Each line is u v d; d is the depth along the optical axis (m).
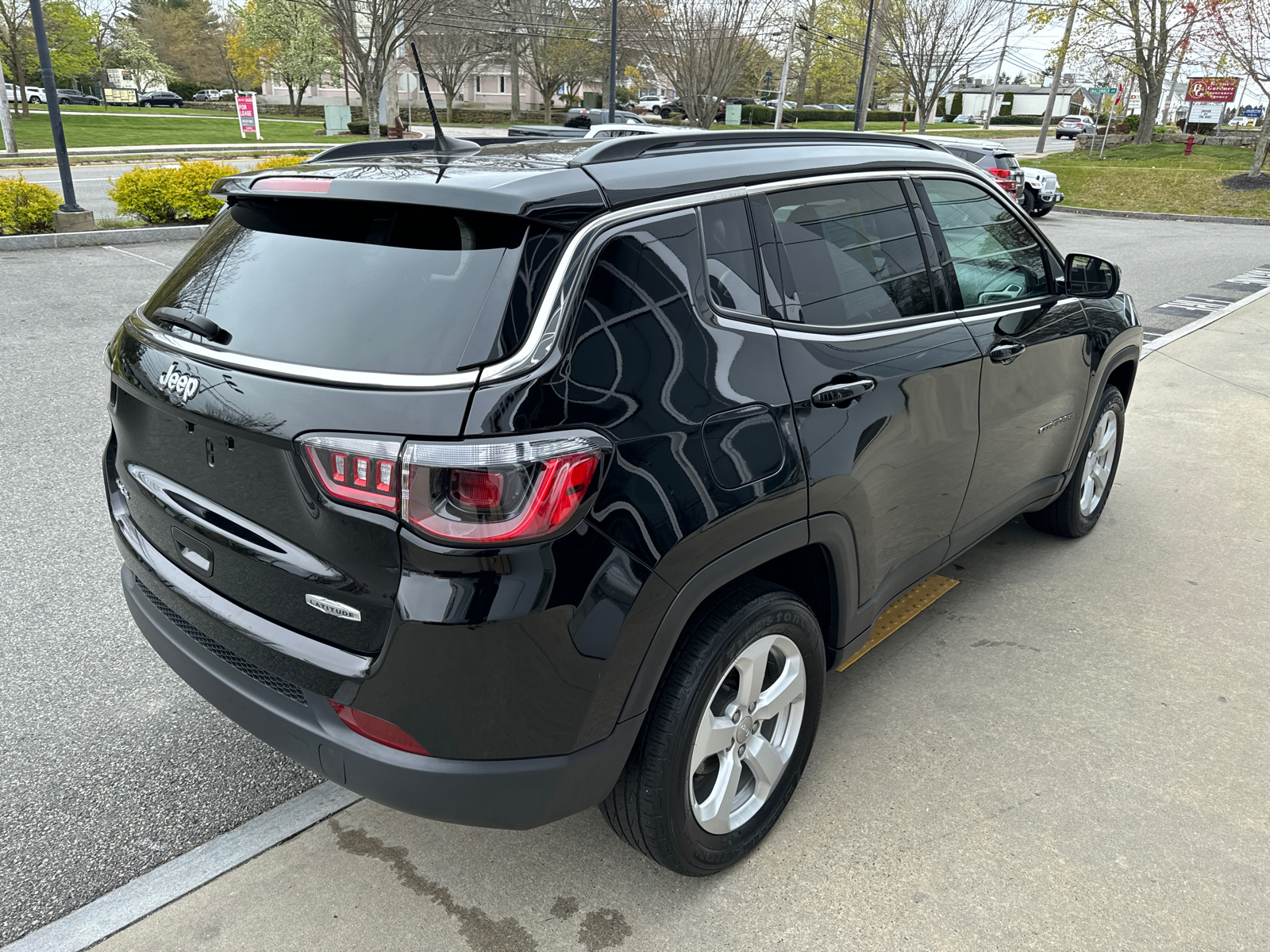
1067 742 2.97
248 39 60.28
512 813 1.88
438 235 1.91
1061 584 4.04
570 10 46.09
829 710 3.11
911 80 37.59
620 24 34.41
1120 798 2.71
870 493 2.51
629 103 60.16
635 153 2.15
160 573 2.26
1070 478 4.07
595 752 1.92
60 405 5.96
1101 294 3.60
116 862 2.40
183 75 75.81
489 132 41.12
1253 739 3.00
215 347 2.00
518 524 1.69
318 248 2.05
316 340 1.88
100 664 3.27
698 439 1.97
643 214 2.01
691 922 2.25
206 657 2.16
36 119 42.06
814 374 2.31
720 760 2.32
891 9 36.75
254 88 71.69
